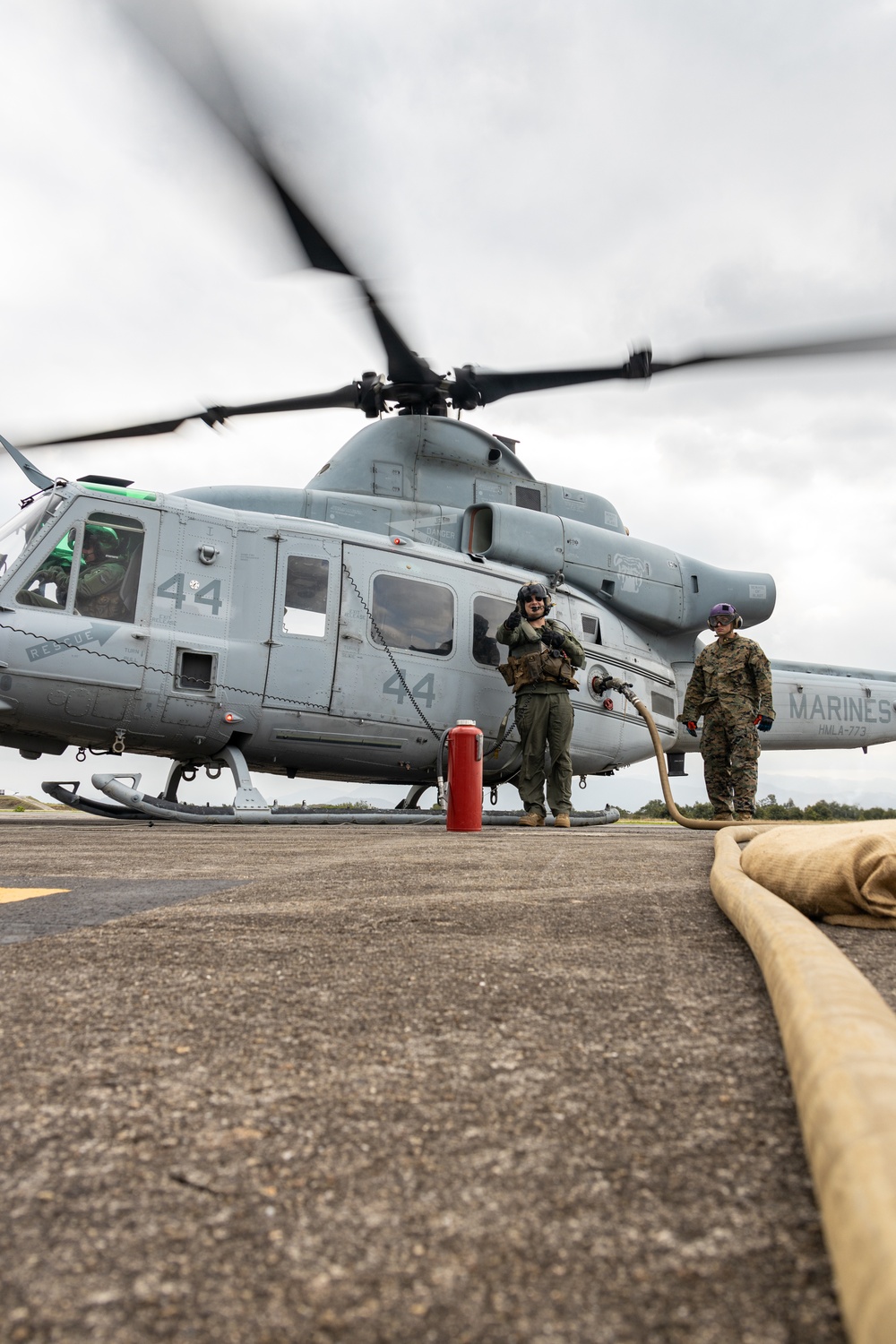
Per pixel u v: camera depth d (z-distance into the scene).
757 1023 1.13
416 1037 1.08
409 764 8.06
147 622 6.89
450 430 8.72
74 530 6.78
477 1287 0.54
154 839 4.98
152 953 1.57
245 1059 0.99
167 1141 0.77
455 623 8.19
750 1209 0.64
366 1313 0.52
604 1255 0.58
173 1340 0.49
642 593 9.55
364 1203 0.65
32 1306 0.52
